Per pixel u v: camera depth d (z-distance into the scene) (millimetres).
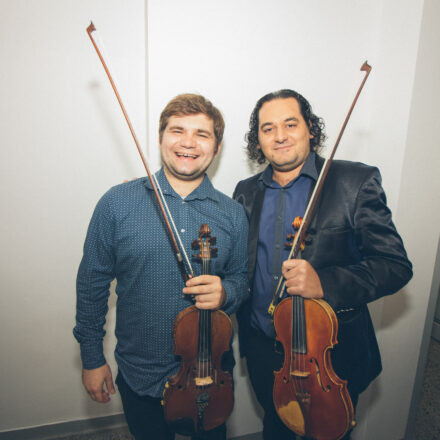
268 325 1105
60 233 1397
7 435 1485
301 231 917
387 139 1382
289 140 1043
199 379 873
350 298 898
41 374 1490
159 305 944
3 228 1348
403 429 1579
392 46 1354
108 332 1497
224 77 1323
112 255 985
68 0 1252
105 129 1350
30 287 1413
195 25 1270
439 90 1326
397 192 1340
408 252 1411
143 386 950
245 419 1579
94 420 1564
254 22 1321
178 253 901
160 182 1006
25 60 1261
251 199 1208
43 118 1307
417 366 1539
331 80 1423
